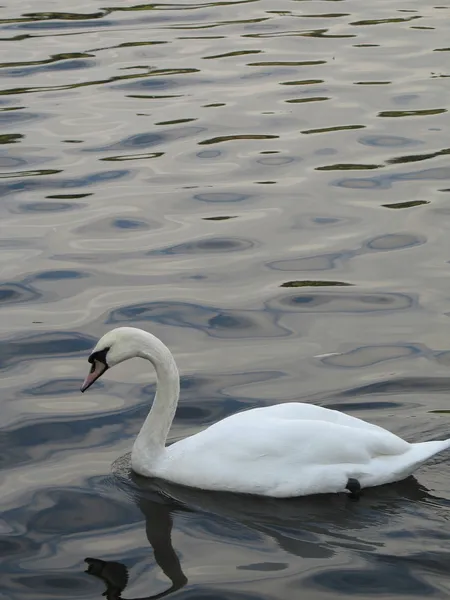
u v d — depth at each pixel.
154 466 9.39
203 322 12.27
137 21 24.86
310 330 12.05
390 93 19.88
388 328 12.05
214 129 18.44
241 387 10.89
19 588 7.98
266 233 14.64
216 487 9.13
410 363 11.27
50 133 18.30
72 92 20.20
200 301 12.75
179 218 15.16
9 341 11.80
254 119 18.83
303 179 16.41
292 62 21.66
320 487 8.95
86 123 18.73
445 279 13.20
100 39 23.41
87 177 16.61
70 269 13.61
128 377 11.24
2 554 8.40
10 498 9.13
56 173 16.73
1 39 23.47
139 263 13.79
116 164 17.08
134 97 19.94
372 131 18.22
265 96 19.84
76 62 21.78
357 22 24.41
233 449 9.15
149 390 10.96
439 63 21.36
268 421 9.22
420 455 9.07
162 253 14.07
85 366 11.33
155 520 8.79
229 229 14.77
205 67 21.45
